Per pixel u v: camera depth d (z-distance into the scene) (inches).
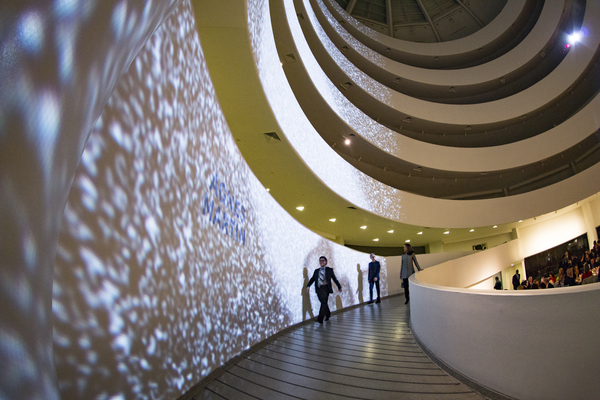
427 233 589.0
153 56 69.8
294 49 313.7
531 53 615.2
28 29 16.0
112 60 24.7
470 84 659.4
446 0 720.3
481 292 88.1
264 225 161.2
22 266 17.4
